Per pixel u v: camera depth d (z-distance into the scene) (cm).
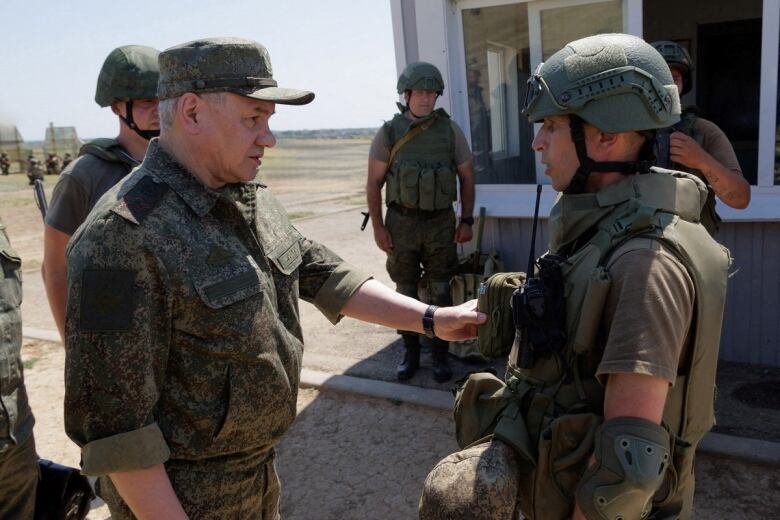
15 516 228
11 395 217
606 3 418
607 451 124
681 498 149
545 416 144
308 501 304
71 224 257
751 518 266
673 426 139
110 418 137
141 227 140
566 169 147
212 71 146
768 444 308
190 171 152
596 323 131
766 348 404
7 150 3969
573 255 144
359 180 2494
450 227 427
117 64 251
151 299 140
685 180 145
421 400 387
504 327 162
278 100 148
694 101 688
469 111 468
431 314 189
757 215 384
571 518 137
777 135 382
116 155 261
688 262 130
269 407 158
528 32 442
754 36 653
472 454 142
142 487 140
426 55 461
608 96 137
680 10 676
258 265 161
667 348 123
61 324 266
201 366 148
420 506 141
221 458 156
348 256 834
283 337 163
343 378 429
